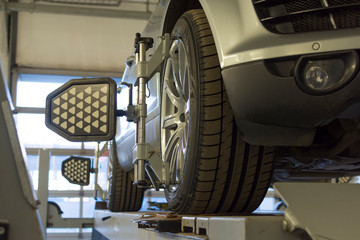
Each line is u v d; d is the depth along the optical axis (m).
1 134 0.68
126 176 3.29
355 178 3.15
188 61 1.48
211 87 1.39
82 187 8.79
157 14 2.05
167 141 1.78
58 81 9.13
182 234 1.21
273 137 1.34
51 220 4.14
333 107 1.25
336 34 1.22
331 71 1.23
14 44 8.80
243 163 1.45
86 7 8.79
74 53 8.97
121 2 8.96
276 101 1.27
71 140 1.32
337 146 1.51
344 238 0.83
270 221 0.89
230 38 1.33
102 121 1.32
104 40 9.02
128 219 2.15
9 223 0.66
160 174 1.56
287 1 1.31
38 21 8.86
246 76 1.29
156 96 1.98
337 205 0.94
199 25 1.47
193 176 1.43
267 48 1.27
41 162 4.07
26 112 8.88
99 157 4.83
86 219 4.18
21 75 8.98
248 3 1.33
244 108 1.31
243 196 1.52
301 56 1.23
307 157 1.62
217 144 1.39
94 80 1.35
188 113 1.48
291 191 0.97
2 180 0.67
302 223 0.86
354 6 1.25
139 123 1.58
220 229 1.00
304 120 1.29
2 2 8.32
